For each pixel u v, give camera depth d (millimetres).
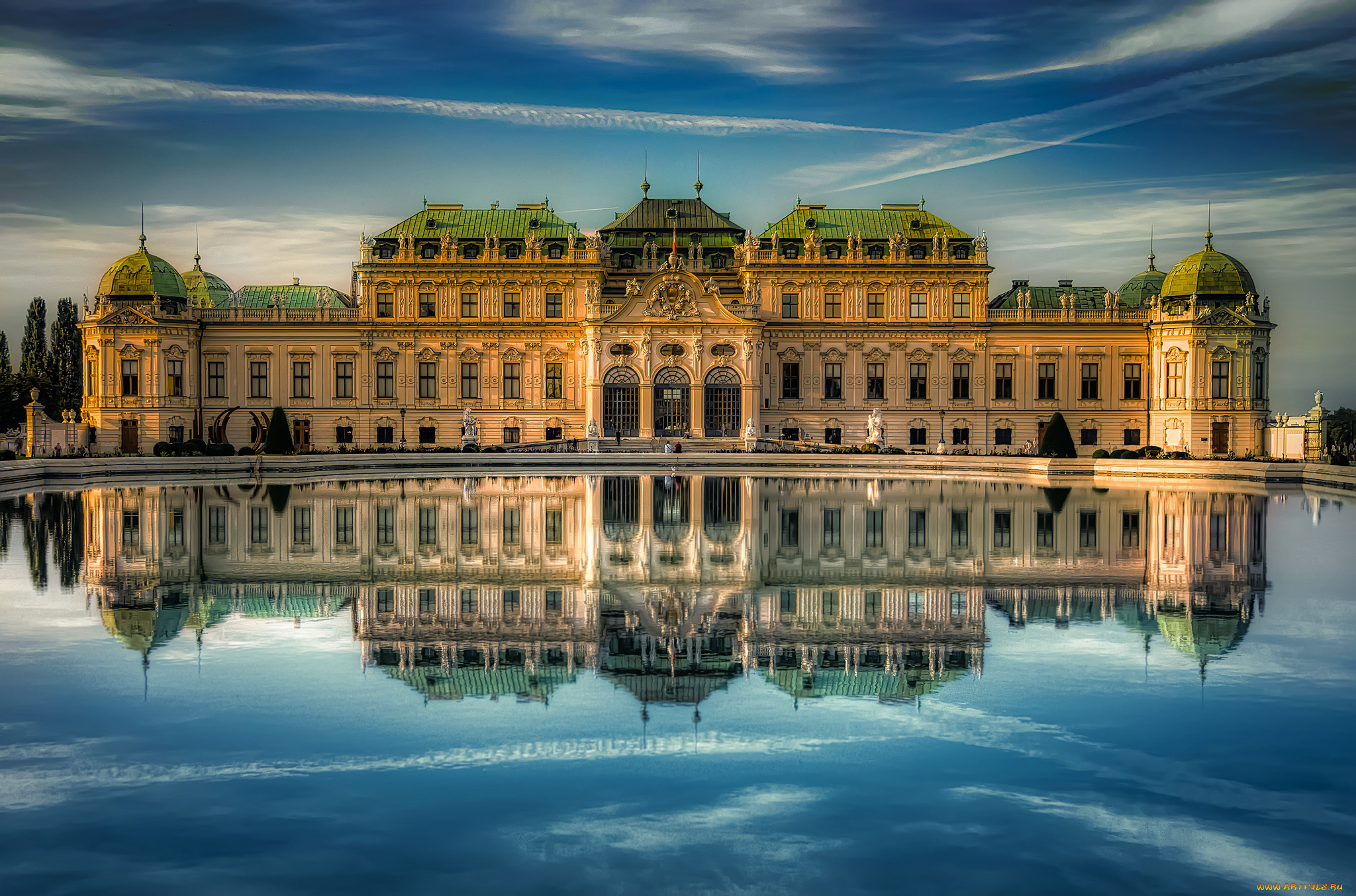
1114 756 20938
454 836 17797
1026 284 141125
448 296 132375
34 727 22281
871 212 137375
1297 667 26703
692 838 17734
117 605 33594
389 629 30625
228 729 22297
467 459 106625
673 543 47125
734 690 25062
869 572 39875
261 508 61656
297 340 132250
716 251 142625
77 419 147000
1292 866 16844
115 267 131250
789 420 132875
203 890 16047
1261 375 129125
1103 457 104312
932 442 133000
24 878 16375
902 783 19844
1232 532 51312
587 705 24047
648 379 129250
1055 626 31203
